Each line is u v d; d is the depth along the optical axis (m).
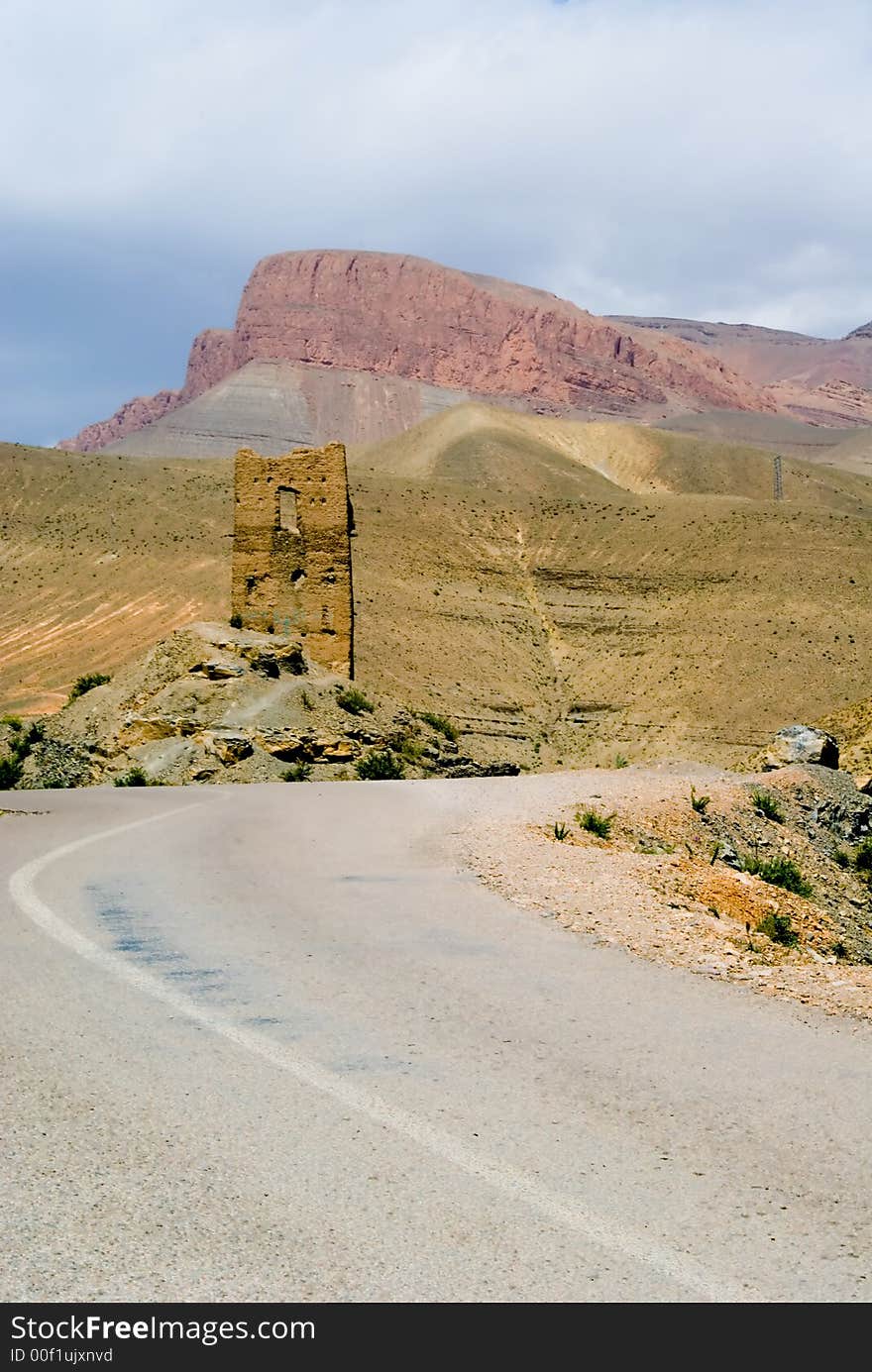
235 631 40.47
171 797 22.30
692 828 18.03
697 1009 7.32
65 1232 4.09
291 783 27.53
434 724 43.16
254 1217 4.23
